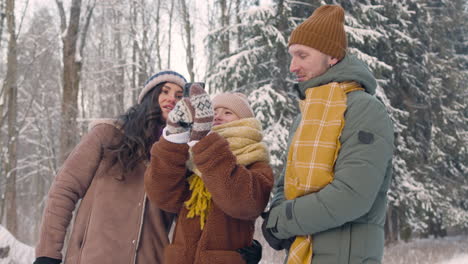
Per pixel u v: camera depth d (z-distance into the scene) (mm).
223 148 1857
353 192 1684
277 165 10875
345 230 1797
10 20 14234
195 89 1880
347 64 1944
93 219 2332
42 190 25641
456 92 18344
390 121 1842
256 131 2166
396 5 14188
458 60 19984
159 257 2402
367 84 1944
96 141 2420
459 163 19062
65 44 11875
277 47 11719
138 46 20734
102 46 22953
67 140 11453
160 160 1973
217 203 1915
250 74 12070
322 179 1776
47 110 19484
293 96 11867
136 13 21047
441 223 17906
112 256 2273
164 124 2541
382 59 13930
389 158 1795
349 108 1836
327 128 1824
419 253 12844
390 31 14102
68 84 11734
